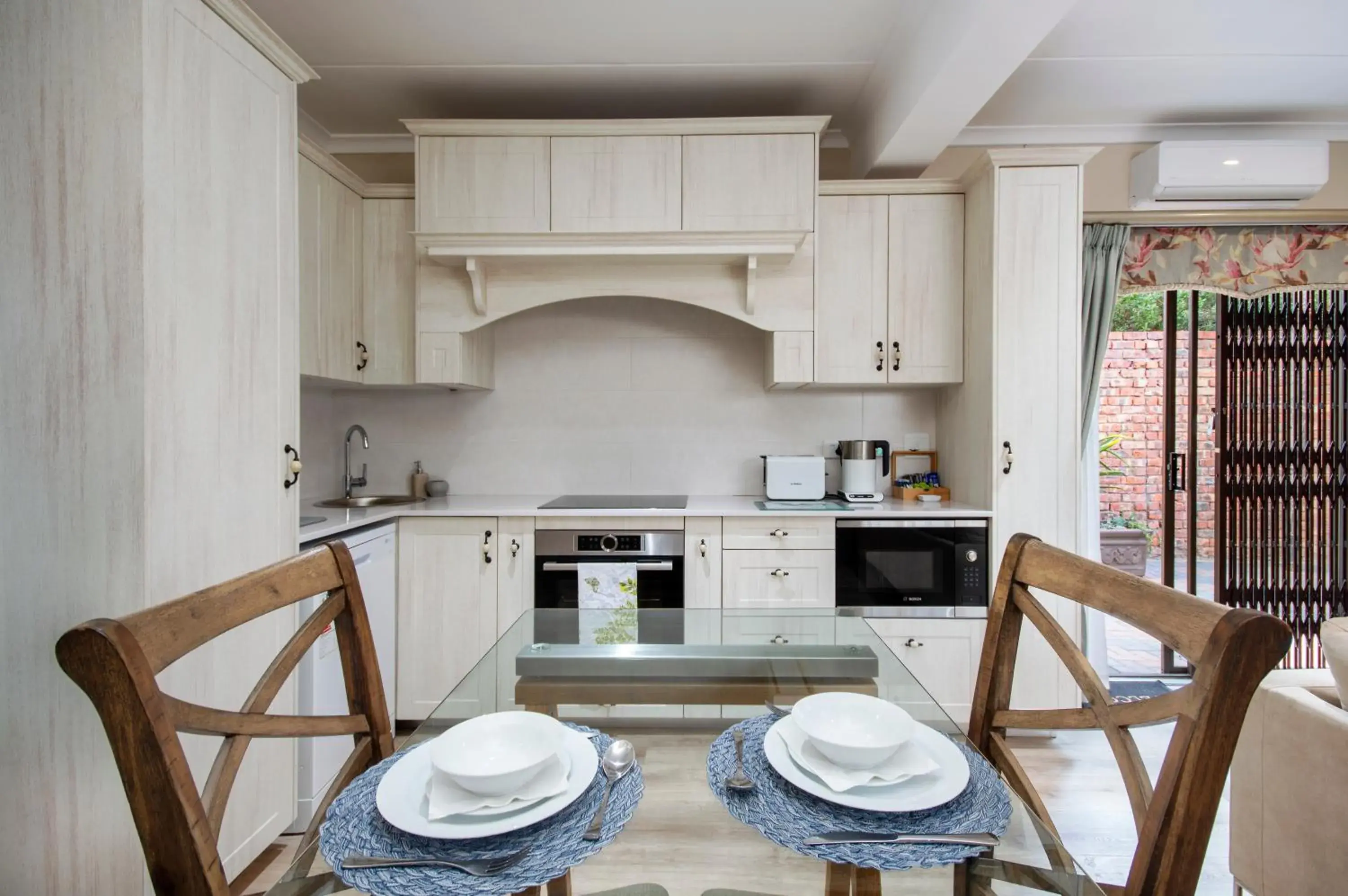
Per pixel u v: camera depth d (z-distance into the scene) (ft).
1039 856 2.35
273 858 5.93
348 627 3.47
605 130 8.41
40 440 4.42
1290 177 8.95
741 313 8.82
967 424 8.86
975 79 6.75
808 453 10.21
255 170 5.41
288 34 7.45
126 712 2.03
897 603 8.24
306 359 7.57
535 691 4.03
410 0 6.89
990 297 8.16
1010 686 3.61
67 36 4.33
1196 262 9.59
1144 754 7.98
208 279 4.92
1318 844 4.44
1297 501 10.37
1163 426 10.61
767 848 2.45
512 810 2.35
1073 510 8.08
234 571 5.20
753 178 8.44
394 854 2.21
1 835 4.50
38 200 4.38
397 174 10.11
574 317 10.29
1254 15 7.11
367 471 10.24
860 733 2.98
